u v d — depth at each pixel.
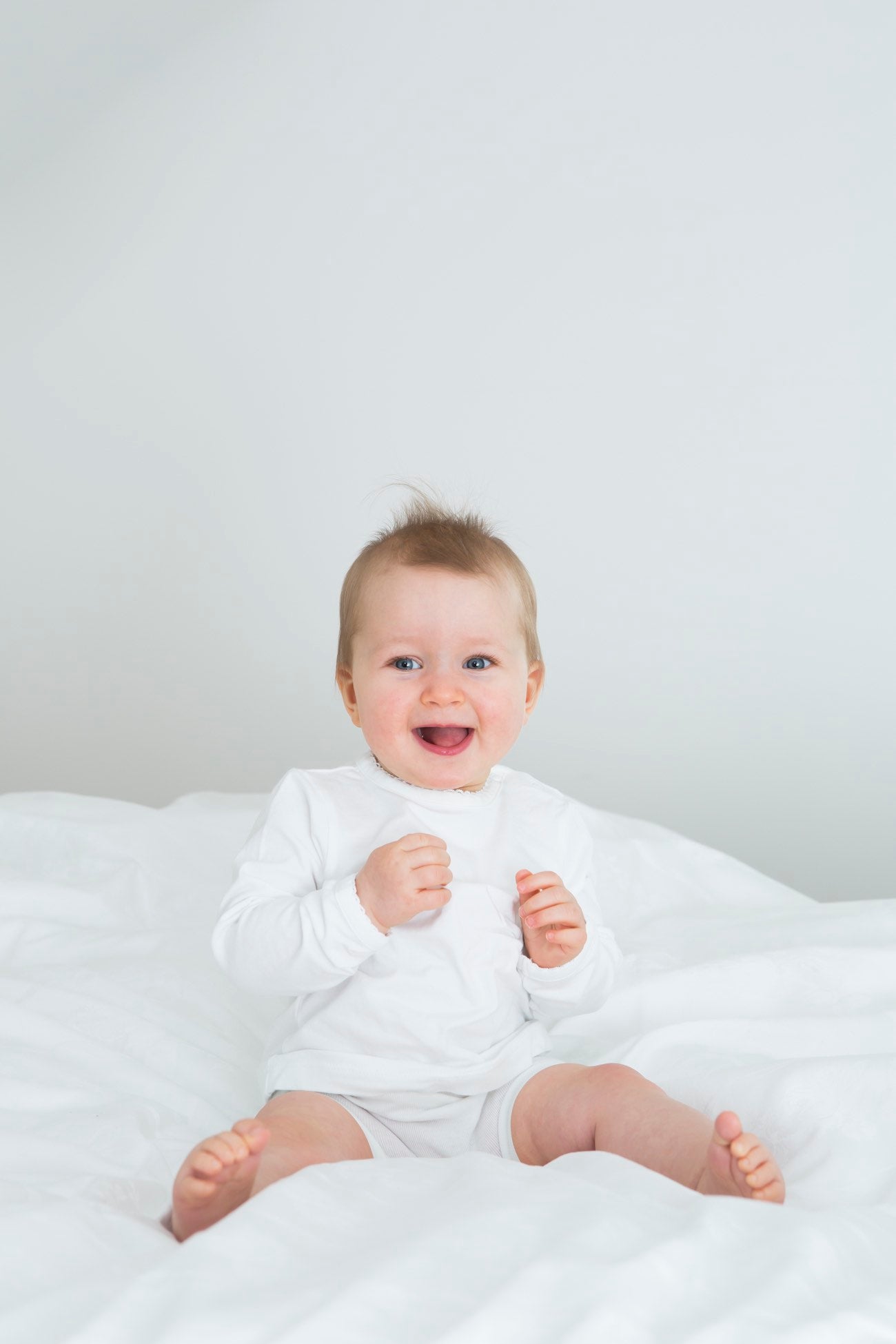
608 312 3.21
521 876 1.25
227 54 3.29
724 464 3.18
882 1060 1.22
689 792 3.26
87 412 3.40
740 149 3.11
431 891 1.18
